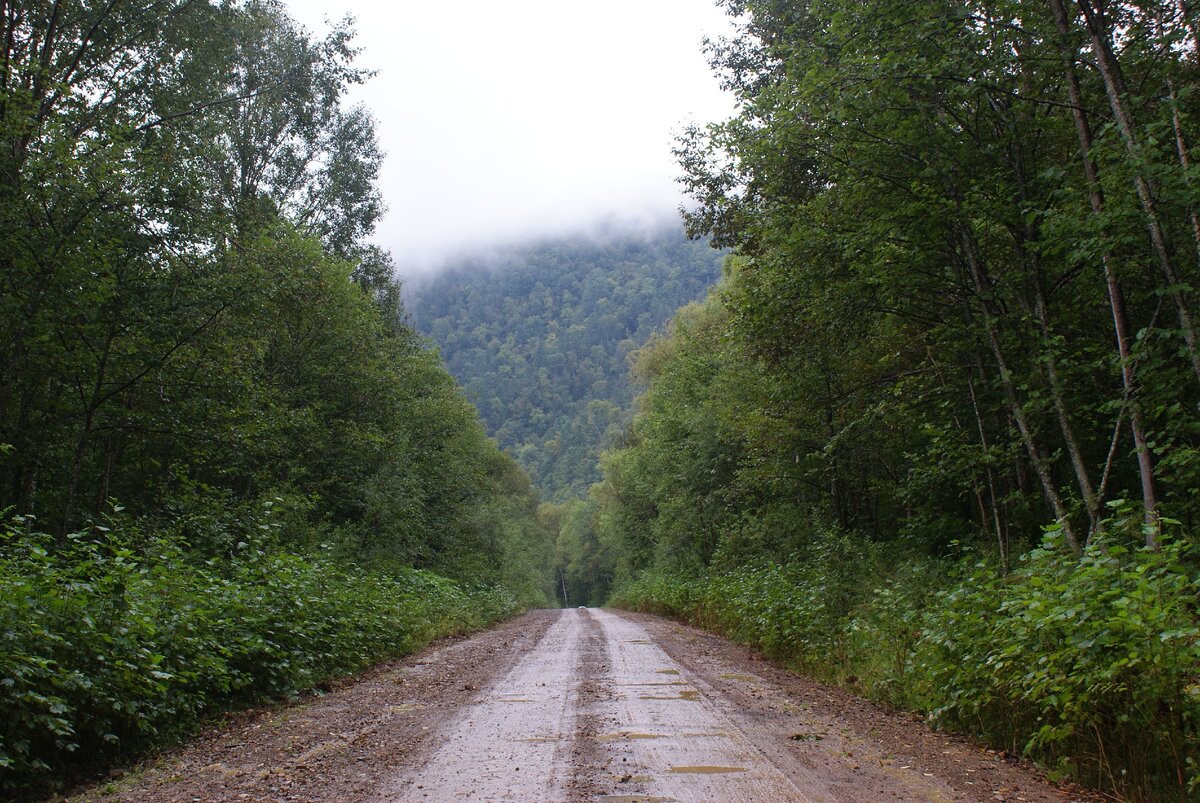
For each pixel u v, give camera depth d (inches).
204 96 784.9
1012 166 454.6
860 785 195.0
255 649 368.8
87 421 579.8
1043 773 210.4
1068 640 205.5
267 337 880.3
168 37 743.7
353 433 960.3
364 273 1349.7
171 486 697.6
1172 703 185.3
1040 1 403.5
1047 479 409.1
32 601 245.6
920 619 354.6
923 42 419.8
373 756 235.9
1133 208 322.3
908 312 521.7
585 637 730.2
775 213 593.9
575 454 6176.2
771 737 255.8
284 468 879.1
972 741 253.6
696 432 1202.6
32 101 549.6
